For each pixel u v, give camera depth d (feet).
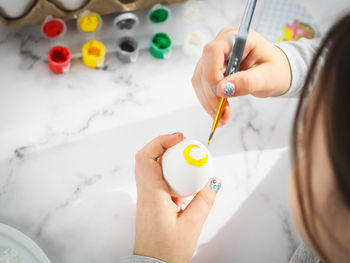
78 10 2.27
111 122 2.20
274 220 2.08
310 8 2.51
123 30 2.44
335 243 1.06
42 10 2.14
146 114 2.24
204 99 2.01
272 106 2.35
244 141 2.25
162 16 2.45
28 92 2.20
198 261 1.96
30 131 2.11
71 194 2.01
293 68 1.95
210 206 1.67
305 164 0.96
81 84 2.27
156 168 1.68
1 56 2.26
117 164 2.11
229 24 2.57
